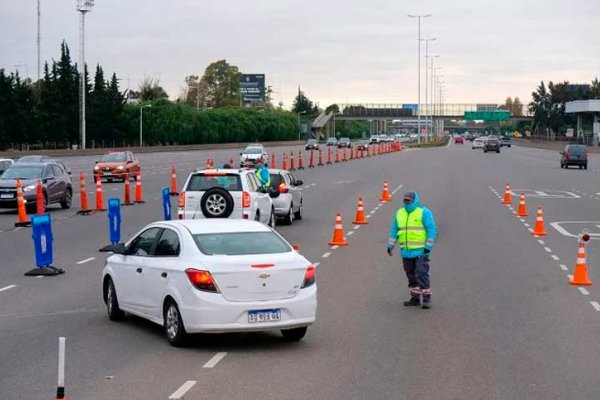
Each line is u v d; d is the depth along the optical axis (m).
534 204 37.50
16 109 105.31
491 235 26.11
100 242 24.52
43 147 114.06
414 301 15.05
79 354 11.46
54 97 112.50
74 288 17.02
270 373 10.41
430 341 12.26
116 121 124.06
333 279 17.97
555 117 197.75
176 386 9.80
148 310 12.62
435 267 19.66
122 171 50.78
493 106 186.88
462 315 14.20
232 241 12.09
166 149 119.81
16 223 28.70
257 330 11.51
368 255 21.67
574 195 43.09
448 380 10.12
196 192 22.97
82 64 93.25
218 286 11.34
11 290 16.80
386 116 191.50
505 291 16.56
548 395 9.50
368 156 101.38
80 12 91.62
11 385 9.91
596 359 11.20
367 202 38.56
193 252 11.81
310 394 9.47
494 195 42.56
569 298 15.84
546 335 12.69
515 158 96.00
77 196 41.44
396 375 10.33
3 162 41.94
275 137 185.50
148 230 13.23
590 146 133.25
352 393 9.52
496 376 10.30
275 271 11.55
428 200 39.22
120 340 12.31
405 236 14.95
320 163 76.50
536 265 20.08
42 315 14.29
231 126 164.50
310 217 31.80
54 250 22.78
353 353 11.50
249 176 23.89
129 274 13.12
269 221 25.41
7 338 12.54
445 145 185.75
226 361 11.02
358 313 14.35
